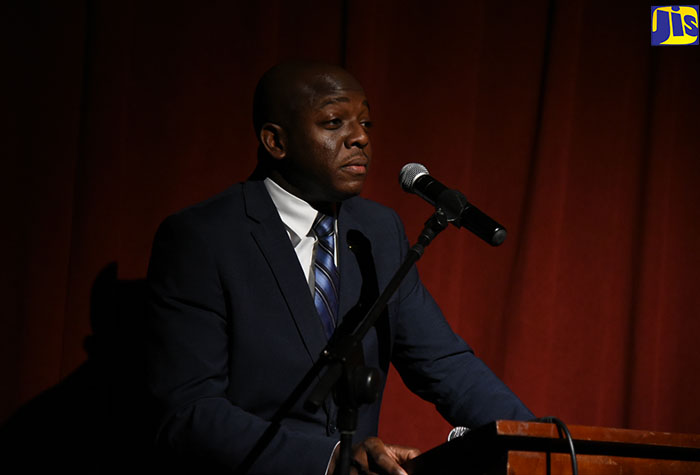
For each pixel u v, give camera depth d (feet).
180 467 12.39
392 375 20.72
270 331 12.73
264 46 19.93
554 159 21.18
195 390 12.08
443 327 14.51
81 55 18.70
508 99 21.61
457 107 21.01
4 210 18.19
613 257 22.09
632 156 22.41
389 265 14.12
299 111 12.97
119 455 18.16
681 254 22.41
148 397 12.50
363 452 10.11
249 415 11.75
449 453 9.37
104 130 18.35
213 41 19.93
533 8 21.80
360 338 9.37
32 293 18.17
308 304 12.87
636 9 22.38
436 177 20.86
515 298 21.21
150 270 13.32
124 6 18.66
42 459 18.06
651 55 22.40
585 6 22.36
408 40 21.13
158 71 19.56
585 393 21.70
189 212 13.47
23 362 18.08
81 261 18.15
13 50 18.34
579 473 8.91
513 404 12.87
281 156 13.34
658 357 22.38
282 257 13.05
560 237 21.59
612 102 22.22
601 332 21.85
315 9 20.57
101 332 18.30
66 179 18.47
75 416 18.17
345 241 13.84
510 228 21.43
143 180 19.36
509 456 8.65
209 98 19.85
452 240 20.75
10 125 18.28
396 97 20.97
